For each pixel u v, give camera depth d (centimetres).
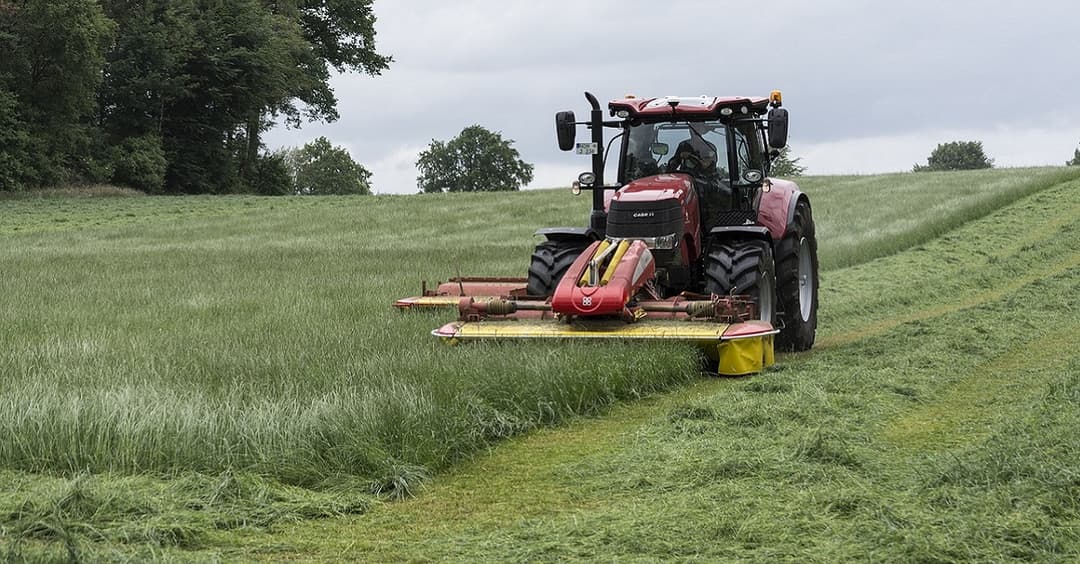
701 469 658
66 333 1162
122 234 3077
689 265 1136
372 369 869
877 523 536
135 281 1756
